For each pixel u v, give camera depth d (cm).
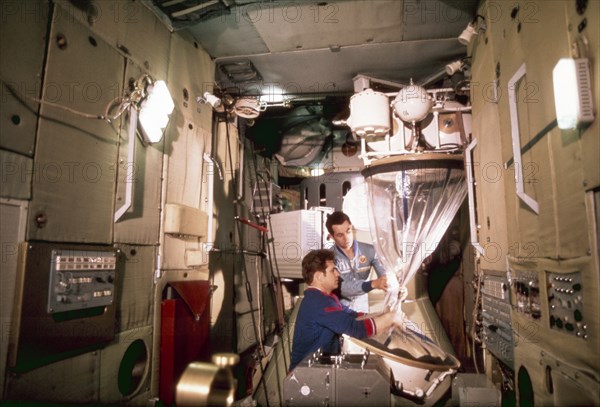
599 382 175
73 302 224
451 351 431
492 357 348
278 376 443
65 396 221
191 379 137
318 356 277
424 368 272
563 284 211
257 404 409
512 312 288
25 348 196
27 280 198
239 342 477
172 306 312
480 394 268
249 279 530
